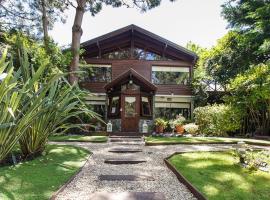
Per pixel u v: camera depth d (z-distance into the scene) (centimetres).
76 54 1856
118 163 809
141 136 1612
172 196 507
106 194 498
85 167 742
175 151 1020
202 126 1836
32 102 679
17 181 528
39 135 762
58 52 1788
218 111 1772
